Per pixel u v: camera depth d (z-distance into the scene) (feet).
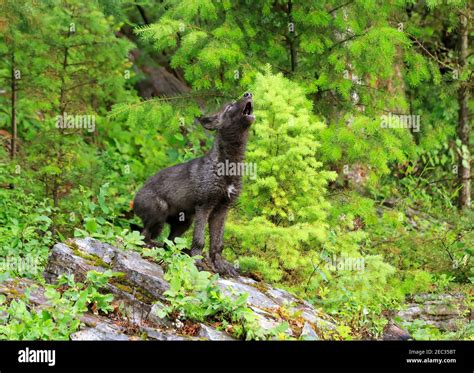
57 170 31.19
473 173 45.29
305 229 27.55
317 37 32.89
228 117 25.04
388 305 27.96
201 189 25.26
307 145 29.22
